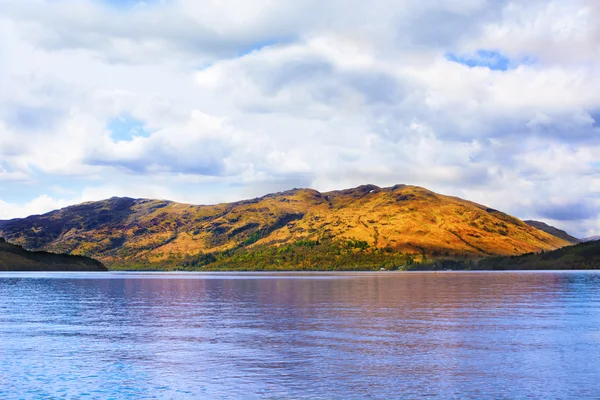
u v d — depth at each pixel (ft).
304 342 159.74
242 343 159.02
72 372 123.85
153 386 111.55
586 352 142.61
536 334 173.27
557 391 105.81
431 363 130.00
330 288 471.21
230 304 295.69
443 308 262.26
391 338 166.09
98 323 209.26
